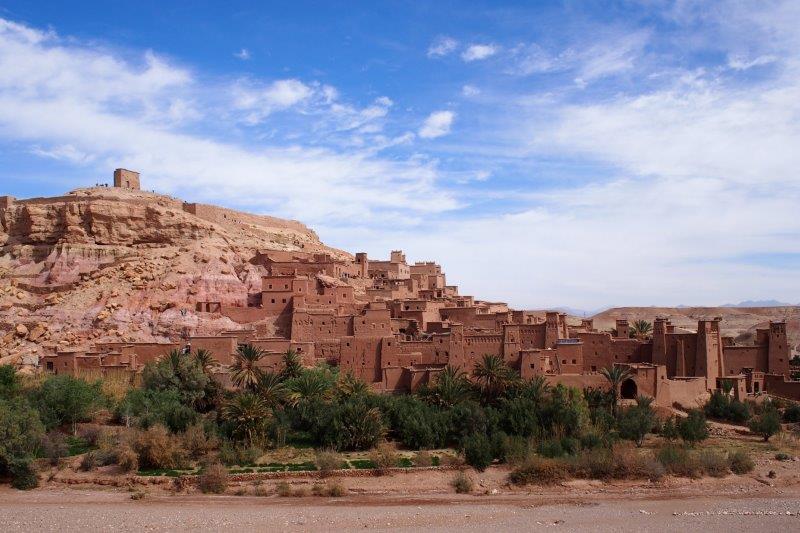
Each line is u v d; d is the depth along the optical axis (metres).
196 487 67.69
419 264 157.50
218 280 112.75
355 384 85.56
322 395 83.25
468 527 57.00
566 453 74.62
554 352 94.88
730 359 103.12
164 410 79.38
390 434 80.44
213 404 85.25
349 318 101.31
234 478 68.81
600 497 66.69
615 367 87.62
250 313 108.31
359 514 60.38
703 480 71.44
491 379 85.06
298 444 78.00
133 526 56.31
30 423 70.62
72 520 57.53
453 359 93.81
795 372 110.50
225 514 59.91
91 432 77.62
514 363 92.69
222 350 94.00
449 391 83.12
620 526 57.34
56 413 80.00
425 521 58.59
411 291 130.38
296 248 140.12
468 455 73.25
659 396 90.50
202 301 109.25
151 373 85.88
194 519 58.31
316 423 78.50
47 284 113.62
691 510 62.25
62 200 125.25
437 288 141.25
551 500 65.69
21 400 78.50
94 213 119.31
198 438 74.75
